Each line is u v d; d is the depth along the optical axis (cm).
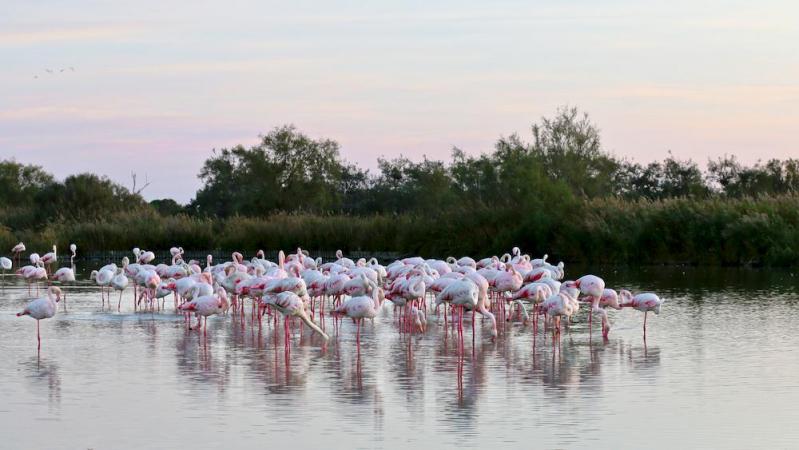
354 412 1758
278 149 8906
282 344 2511
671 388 1944
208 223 6756
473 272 2903
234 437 1597
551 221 5831
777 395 1880
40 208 7525
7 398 1878
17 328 2814
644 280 4300
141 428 1653
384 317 3086
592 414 1733
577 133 7156
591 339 2567
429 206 7712
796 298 3494
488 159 6975
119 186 7881
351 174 10531
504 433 1612
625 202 5953
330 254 6375
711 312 3105
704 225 5325
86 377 2073
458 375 2077
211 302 2603
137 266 3550
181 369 2161
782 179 7469
